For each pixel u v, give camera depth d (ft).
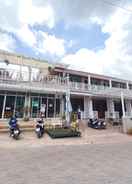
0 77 53.72
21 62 66.64
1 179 17.08
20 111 56.08
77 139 42.29
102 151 30.07
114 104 89.10
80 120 69.72
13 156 25.72
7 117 53.31
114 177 17.85
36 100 59.62
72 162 23.06
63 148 32.30
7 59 64.18
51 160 23.88
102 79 91.71
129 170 20.12
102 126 59.47
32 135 43.32
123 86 102.53
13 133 39.19
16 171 19.40
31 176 17.94
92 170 19.98
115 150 31.07
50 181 16.63
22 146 33.04
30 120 55.16
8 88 54.24
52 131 45.78
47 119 58.39
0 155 26.17
